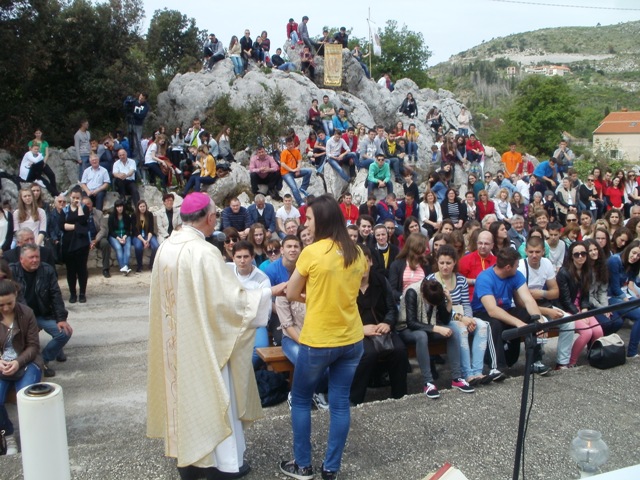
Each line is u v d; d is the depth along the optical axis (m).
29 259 6.85
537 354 6.08
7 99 15.83
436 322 5.92
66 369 7.12
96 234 11.76
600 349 6.18
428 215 13.37
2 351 5.35
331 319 3.63
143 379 6.82
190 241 3.64
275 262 6.48
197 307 3.55
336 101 20.42
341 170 16.20
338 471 3.94
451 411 5.04
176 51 26.61
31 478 3.03
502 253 6.17
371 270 5.81
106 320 9.05
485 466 4.16
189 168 15.26
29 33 14.94
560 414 5.02
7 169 14.62
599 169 16.77
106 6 17.23
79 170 14.52
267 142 17.06
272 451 4.23
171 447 3.65
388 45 48.31
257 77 19.48
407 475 4.01
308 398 3.81
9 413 6.03
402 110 24.44
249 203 14.57
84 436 5.42
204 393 3.54
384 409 5.05
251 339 3.72
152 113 19.31
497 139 52.31
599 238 8.45
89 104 17.61
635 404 5.25
